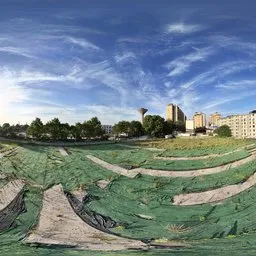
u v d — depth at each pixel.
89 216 40.69
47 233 35.62
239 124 182.38
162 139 89.94
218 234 35.50
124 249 31.09
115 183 51.31
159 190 48.06
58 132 98.94
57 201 44.97
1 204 43.91
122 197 46.38
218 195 45.31
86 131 105.06
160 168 57.50
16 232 36.16
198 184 49.44
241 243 32.47
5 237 34.75
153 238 34.53
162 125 128.00
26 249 31.23
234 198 44.28
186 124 181.00
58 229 36.84
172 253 29.69
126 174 55.53
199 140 82.81
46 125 98.94
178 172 55.03
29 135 98.00
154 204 43.84
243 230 36.28
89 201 45.03
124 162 63.16
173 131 140.88
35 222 38.75
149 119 128.62
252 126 175.75
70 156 68.75
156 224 38.59
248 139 78.00
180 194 46.38
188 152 68.38
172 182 50.88
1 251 30.73
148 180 52.25
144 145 79.69
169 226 37.94
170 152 69.69
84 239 34.06
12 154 70.62
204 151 67.50
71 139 103.00
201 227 37.38
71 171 57.75
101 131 109.56
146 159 64.81
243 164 55.38
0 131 101.19
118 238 34.50
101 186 50.22
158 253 29.75
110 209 42.69
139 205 43.84
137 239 34.19
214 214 40.56
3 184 50.97
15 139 89.25
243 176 50.44
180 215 40.69
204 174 53.25
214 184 48.78
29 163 63.31
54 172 57.28
